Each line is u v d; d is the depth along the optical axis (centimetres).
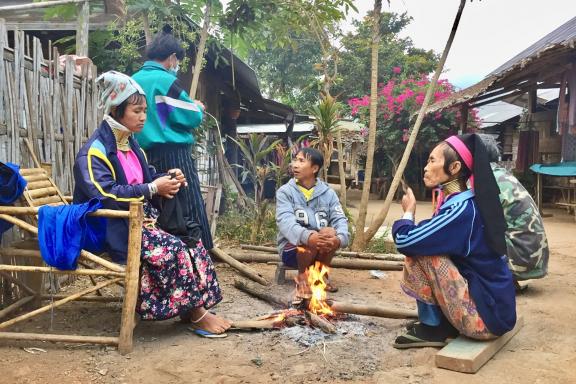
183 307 308
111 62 761
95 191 289
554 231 909
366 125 1719
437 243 282
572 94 1027
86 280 440
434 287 291
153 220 318
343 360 281
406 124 1656
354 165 1470
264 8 684
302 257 399
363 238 600
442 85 1636
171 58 404
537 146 1412
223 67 912
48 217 283
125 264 313
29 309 359
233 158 1230
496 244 283
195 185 407
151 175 346
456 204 288
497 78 1024
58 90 415
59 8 685
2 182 291
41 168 364
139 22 723
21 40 369
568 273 535
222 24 686
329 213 435
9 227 305
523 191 436
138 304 304
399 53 2362
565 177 1356
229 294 420
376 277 496
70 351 290
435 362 274
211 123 858
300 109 2305
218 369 269
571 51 961
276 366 274
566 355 295
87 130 461
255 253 565
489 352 285
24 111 373
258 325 327
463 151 292
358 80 2311
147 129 386
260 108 1308
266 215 711
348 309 349
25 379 254
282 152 696
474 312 283
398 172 595
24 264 360
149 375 262
